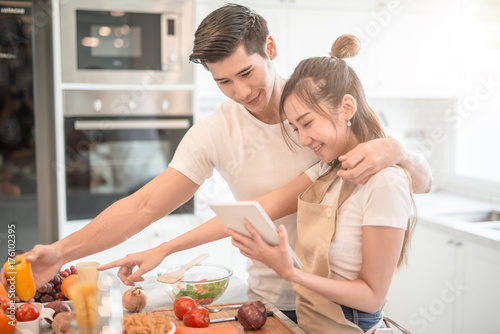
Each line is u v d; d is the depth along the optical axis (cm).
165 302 154
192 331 123
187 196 166
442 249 280
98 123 306
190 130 169
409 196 125
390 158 126
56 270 145
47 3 294
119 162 311
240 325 133
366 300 123
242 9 140
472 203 331
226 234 153
